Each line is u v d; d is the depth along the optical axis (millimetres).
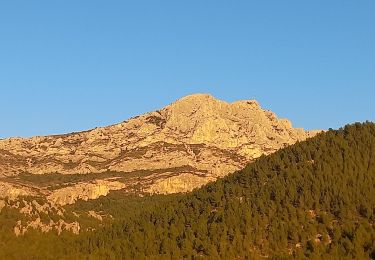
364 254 191625
